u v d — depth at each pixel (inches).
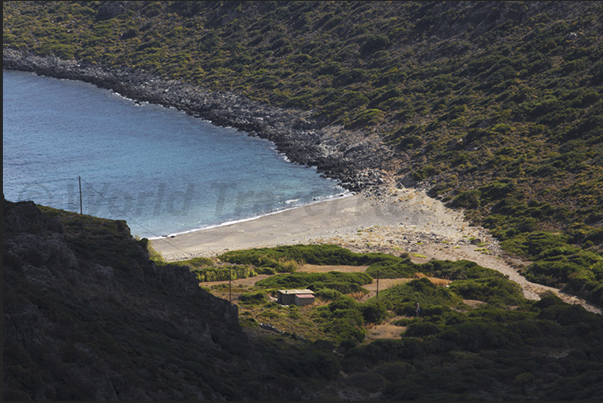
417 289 2186.3
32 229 1288.1
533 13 5295.3
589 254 2524.6
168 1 7470.5
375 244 2903.5
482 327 1648.6
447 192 3540.8
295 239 2987.2
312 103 5157.5
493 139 3939.5
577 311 1866.4
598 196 3031.5
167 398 904.3
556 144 3747.5
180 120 5132.9
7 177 3698.3
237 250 2746.1
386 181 3794.3
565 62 4574.3
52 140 4534.9
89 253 1445.6
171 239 2920.8
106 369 893.2
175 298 1521.9
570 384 1231.5
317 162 4141.2
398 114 4611.2
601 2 5029.5
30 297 935.7
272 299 2151.8
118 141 4566.9
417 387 1258.6
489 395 1203.9
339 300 2038.6
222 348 1298.0
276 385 1138.7
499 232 3002.0
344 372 1441.9
